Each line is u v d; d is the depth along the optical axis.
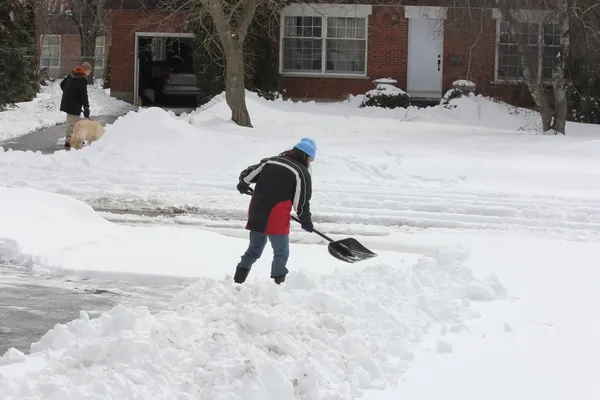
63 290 9.09
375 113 28.16
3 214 11.27
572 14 24.22
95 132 19.42
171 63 33.38
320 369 5.71
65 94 20.14
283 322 6.27
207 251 10.77
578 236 12.57
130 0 31.14
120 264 10.00
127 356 5.62
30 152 17.98
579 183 16.48
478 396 5.59
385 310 7.11
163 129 18.20
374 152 19.25
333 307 6.94
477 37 27.38
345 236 12.46
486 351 6.56
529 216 13.85
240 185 8.96
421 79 30.84
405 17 30.50
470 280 8.45
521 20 25.08
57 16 44.09
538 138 22.20
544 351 6.57
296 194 8.56
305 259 10.59
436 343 6.68
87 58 39.97
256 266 10.07
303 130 23.81
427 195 15.25
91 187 15.45
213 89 29.88
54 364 5.61
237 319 6.34
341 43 31.00
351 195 15.12
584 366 6.22
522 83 28.80
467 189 15.92
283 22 30.86
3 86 27.17
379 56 30.75
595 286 8.76
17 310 8.23
